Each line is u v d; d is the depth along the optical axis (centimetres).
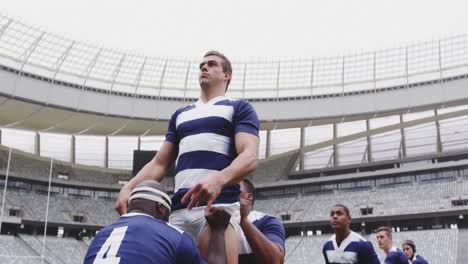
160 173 342
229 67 347
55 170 5300
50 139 5431
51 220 4828
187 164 308
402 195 4781
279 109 4944
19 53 4228
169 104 4856
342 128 5381
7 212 4659
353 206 4853
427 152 4962
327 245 738
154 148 5603
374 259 713
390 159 5044
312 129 5472
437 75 4591
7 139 5231
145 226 278
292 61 5003
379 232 862
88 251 285
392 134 5216
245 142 295
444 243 4188
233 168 274
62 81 4403
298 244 4772
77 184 5266
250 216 420
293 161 5441
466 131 4928
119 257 266
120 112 4669
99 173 5509
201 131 311
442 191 4638
